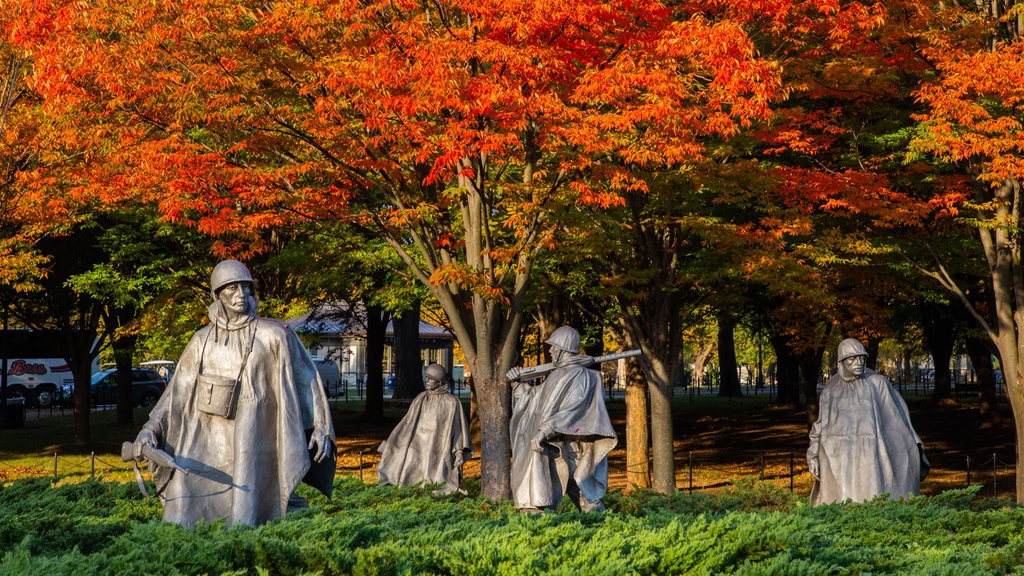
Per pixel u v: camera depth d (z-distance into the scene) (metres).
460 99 12.38
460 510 9.28
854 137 17.36
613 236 17.48
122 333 24.75
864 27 14.67
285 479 7.09
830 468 12.77
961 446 27.83
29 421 37.78
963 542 7.71
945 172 17.52
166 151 13.66
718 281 20.09
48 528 6.88
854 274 19.41
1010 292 16.31
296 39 13.40
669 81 12.84
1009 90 14.12
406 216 13.84
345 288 23.41
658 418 19.19
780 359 41.22
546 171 13.92
